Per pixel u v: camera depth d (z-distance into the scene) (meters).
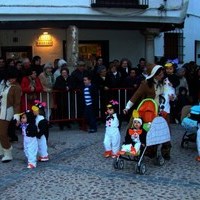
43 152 7.82
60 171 7.17
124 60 12.21
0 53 15.09
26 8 13.10
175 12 14.90
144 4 14.23
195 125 8.20
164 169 7.19
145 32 15.13
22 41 15.11
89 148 8.83
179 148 8.78
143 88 7.42
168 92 7.79
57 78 10.95
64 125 11.49
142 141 6.97
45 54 15.28
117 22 14.26
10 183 6.59
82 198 5.83
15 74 7.81
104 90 11.24
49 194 6.03
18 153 8.62
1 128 7.80
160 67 7.41
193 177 6.70
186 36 18.48
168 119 7.82
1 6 12.94
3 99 7.84
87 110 10.59
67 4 13.38
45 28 14.04
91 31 15.80
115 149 7.96
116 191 6.07
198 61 19.86
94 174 6.94
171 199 5.70
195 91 12.66
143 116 7.19
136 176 6.79
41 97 10.63
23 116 7.50
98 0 13.73
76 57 13.74
